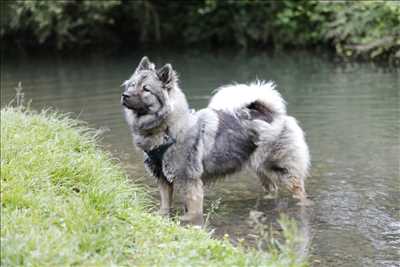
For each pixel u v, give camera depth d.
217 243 6.20
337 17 20.41
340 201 8.48
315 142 10.97
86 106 14.08
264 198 8.81
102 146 10.95
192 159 8.15
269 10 22.89
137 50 23.83
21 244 5.36
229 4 23.69
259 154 8.77
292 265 5.62
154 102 7.88
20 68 20.48
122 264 5.58
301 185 8.80
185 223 7.89
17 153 7.50
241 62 20.03
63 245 5.57
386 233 7.36
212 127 8.38
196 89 15.59
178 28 25.16
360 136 11.20
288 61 19.89
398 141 10.84
